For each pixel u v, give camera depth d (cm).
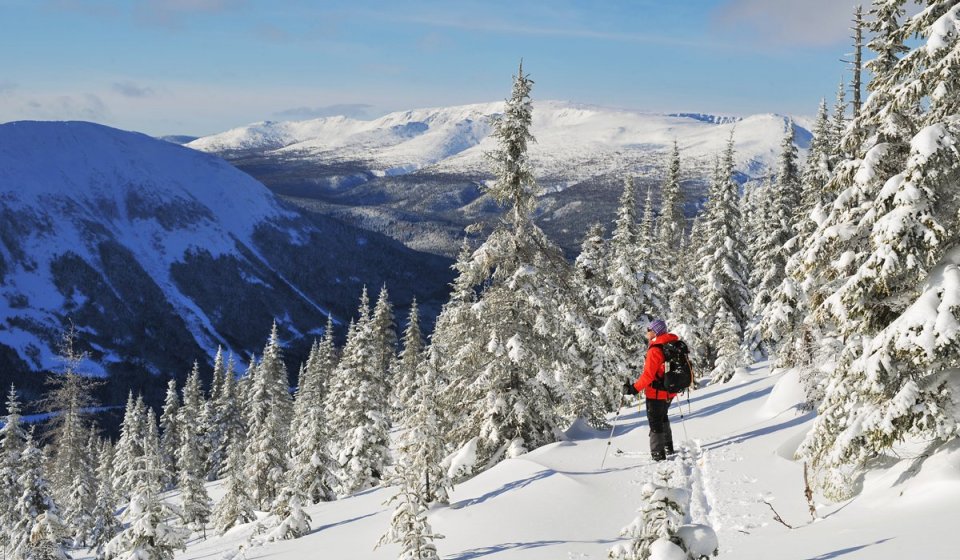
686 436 1503
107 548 1639
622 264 3403
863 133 1093
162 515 1666
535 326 2016
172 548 1666
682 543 519
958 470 747
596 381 2872
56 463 5678
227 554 2114
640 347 3406
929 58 892
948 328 789
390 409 5622
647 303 3497
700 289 4075
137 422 7131
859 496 873
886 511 754
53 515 3500
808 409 1505
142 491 1677
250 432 6469
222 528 4153
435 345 3028
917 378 862
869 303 943
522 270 2008
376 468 3800
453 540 1158
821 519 843
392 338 5988
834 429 973
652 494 538
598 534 1029
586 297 3597
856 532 699
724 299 4031
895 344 838
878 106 1073
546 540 1042
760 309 3544
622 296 3381
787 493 1024
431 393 1471
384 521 1664
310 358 7488
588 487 1237
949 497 703
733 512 967
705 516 973
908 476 805
